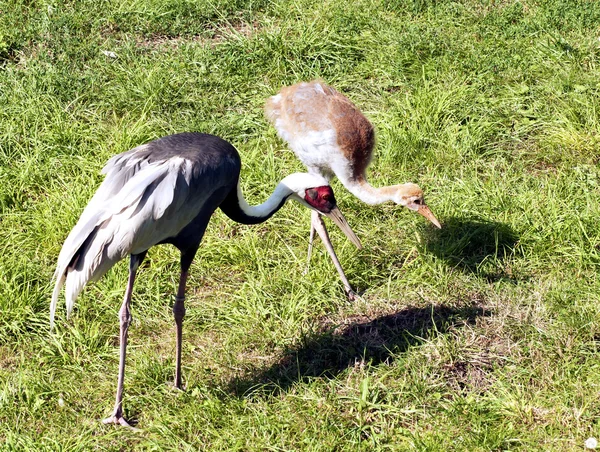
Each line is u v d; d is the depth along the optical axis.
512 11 10.41
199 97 9.25
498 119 8.91
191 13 10.48
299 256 7.52
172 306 7.08
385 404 6.07
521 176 8.28
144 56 9.81
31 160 8.27
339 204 7.96
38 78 9.21
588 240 7.30
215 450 5.79
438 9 10.54
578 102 9.03
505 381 6.23
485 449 5.68
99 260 5.74
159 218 5.81
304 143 7.14
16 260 7.30
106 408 6.16
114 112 9.00
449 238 7.50
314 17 10.41
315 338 6.64
